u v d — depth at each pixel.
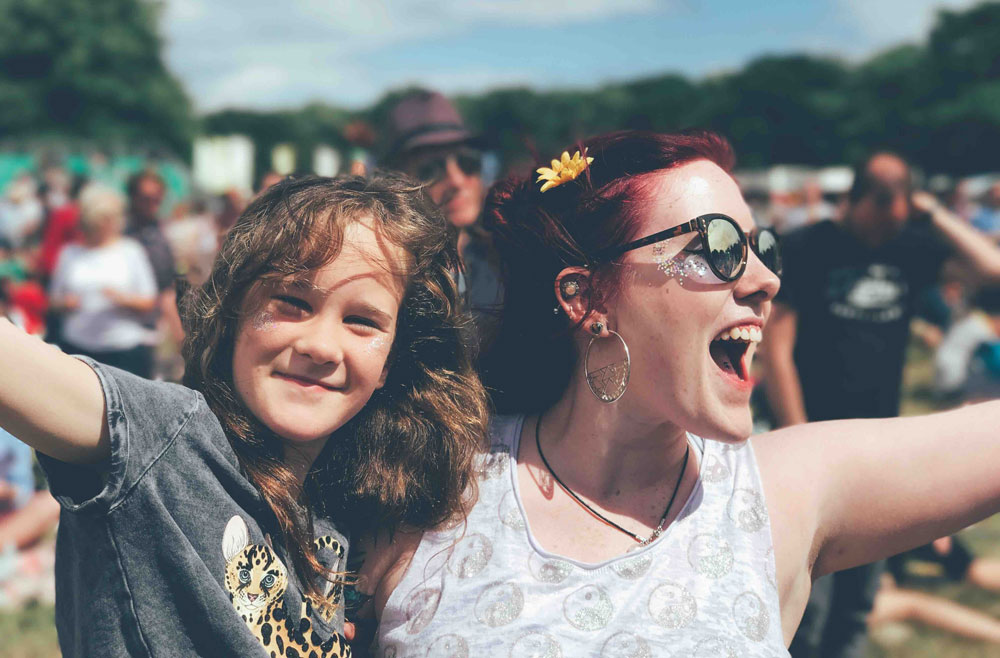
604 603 1.32
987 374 7.54
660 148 1.38
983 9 40.03
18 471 4.56
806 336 3.70
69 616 1.30
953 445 1.48
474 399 1.49
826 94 45.94
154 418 1.23
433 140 3.26
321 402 1.32
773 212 14.95
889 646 4.04
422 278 1.41
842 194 3.75
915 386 9.66
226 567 1.26
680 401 1.34
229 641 1.23
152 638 1.22
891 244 3.60
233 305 1.31
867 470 1.47
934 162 38.75
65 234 8.17
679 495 1.43
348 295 1.32
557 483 1.45
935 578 4.78
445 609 1.36
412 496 1.43
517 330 1.55
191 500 1.24
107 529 1.20
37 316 5.95
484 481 1.47
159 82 49.19
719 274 1.31
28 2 46.44
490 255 1.70
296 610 1.32
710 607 1.32
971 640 4.14
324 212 1.32
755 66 47.44
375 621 1.47
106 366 1.22
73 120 47.34
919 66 41.78
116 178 24.34
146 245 6.04
